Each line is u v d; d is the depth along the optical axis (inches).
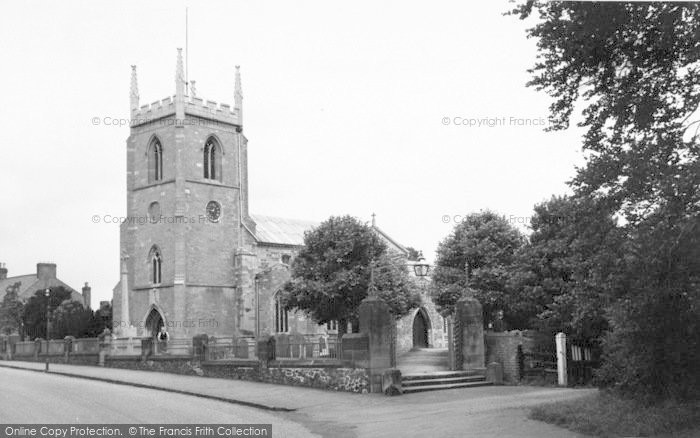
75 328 2903.5
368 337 1072.8
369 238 2007.9
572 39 612.1
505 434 632.4
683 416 615.2
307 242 2016.5
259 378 1279.5
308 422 803.4
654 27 592.1
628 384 722.8
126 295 2625.5
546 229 1346.0
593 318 1067.9
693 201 569.9
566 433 620.7
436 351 2149.4
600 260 626.2
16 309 3408.0
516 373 1197.7
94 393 1070.4
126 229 2684.5
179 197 2536.9
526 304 1332.4
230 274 2657.5
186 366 1503.4
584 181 621.9
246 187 2768.2
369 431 719.1
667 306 633.0
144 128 2682.1
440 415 799.7
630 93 619.2
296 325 2549.2
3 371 1686.8
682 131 599.2
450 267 2022.6
